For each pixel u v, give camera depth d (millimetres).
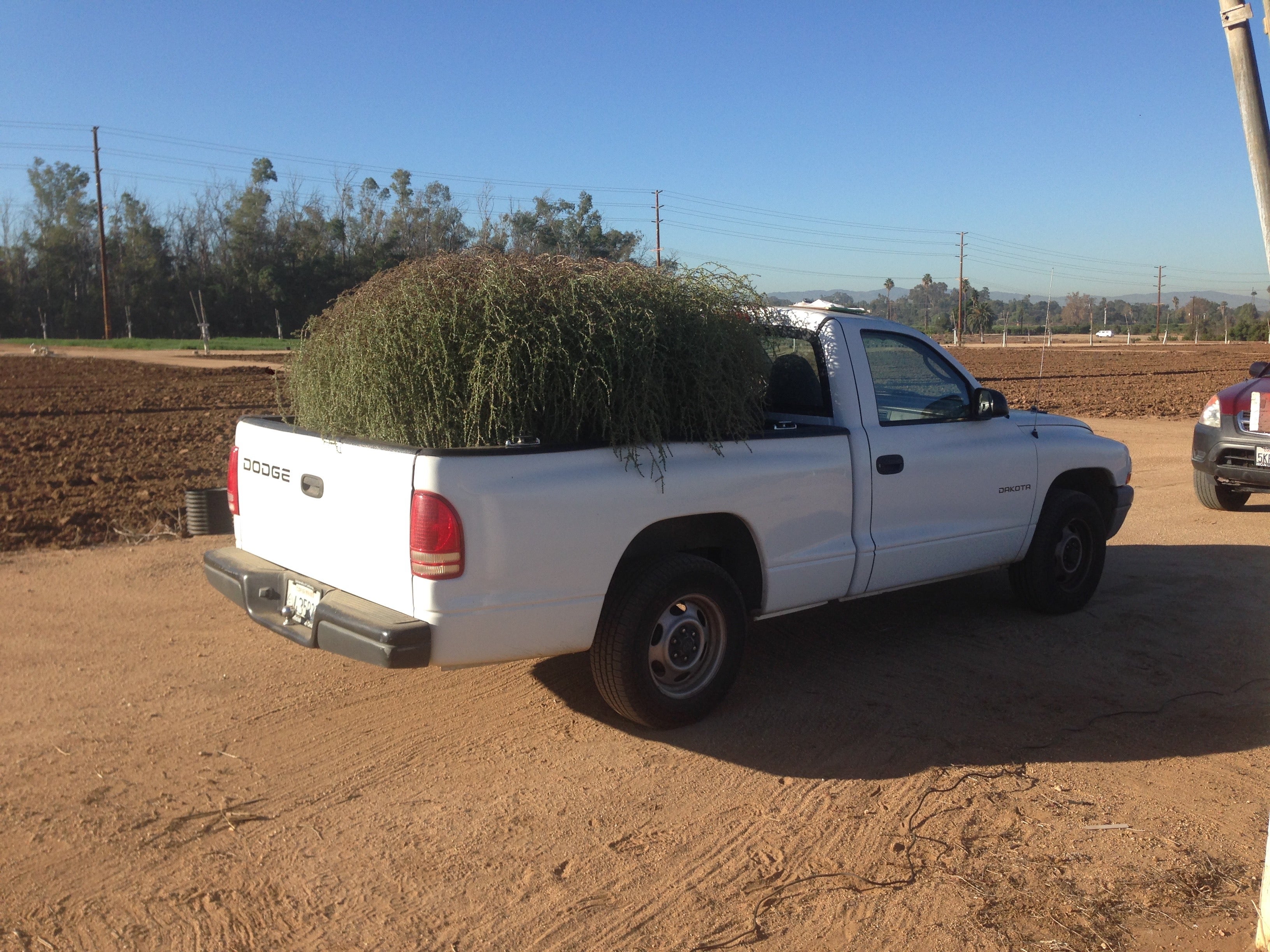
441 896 3137
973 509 5605
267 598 4539
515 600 3838
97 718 4547
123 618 6070
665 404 4230
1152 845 3469
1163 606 6492
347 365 4336
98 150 65562
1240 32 2600
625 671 4188
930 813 3703
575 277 4293
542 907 3082
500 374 3957
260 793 3836
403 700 4816
